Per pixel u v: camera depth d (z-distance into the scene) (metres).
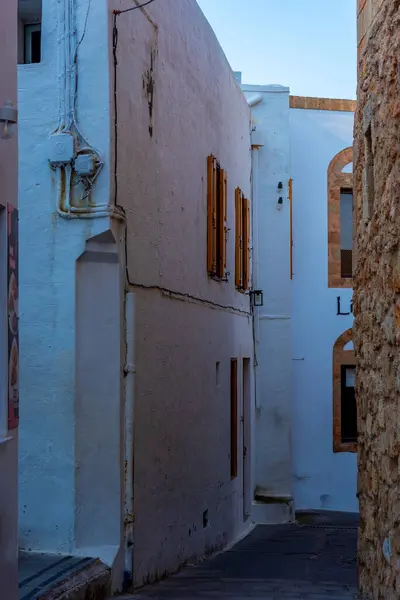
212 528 11.52
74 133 7.64
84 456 7.67
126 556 7.89
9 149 5.71
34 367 7.73
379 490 6.82
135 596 7.59
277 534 13.93
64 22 7.74
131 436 7.98
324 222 17.38
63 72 7.71
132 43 8.31
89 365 7.70
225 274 12.49
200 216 11.13
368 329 7.32
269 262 16.06
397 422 6.12
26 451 7.71
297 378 17.20
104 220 7.59
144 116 8.66
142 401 8.38
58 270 7.71
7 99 5.79
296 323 17.20
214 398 11.87
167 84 9.55
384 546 6.57
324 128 17.42
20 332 7.75
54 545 7.64
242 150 14.77
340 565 10.23
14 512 5.77
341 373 17.34
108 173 7.60
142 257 8.53
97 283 7.75
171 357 9.55
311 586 8.45
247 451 15.12
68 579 6.75
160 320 9.13
